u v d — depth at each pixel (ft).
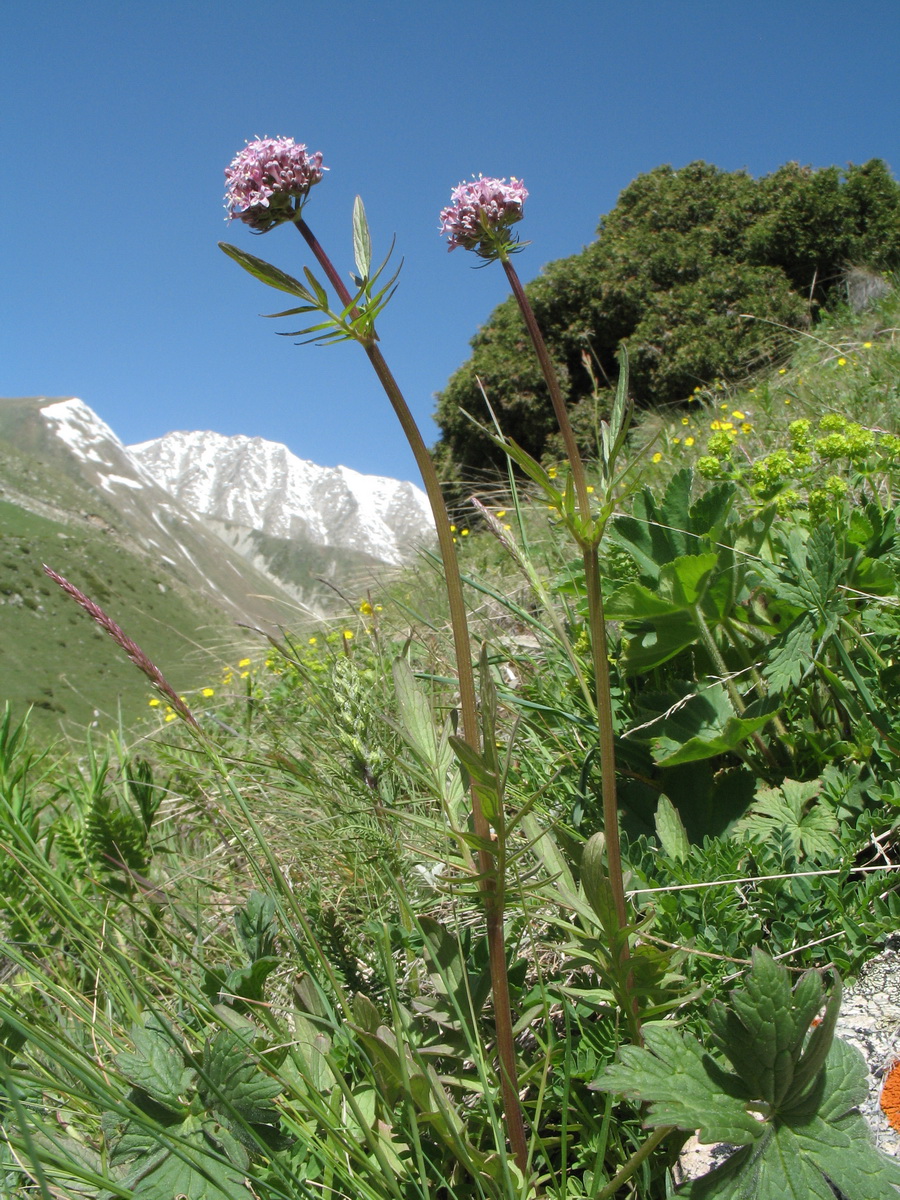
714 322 52.44
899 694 6.68
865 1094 3.60
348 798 7.45
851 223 54.70
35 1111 4.95
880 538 7.15
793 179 58.85
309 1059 5.00
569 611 9.42
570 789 7.63
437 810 7.60
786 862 5.72
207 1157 4.06
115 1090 4.25
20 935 7.11
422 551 15.83
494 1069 4.77
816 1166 3.50
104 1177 3.94
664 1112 3.55
